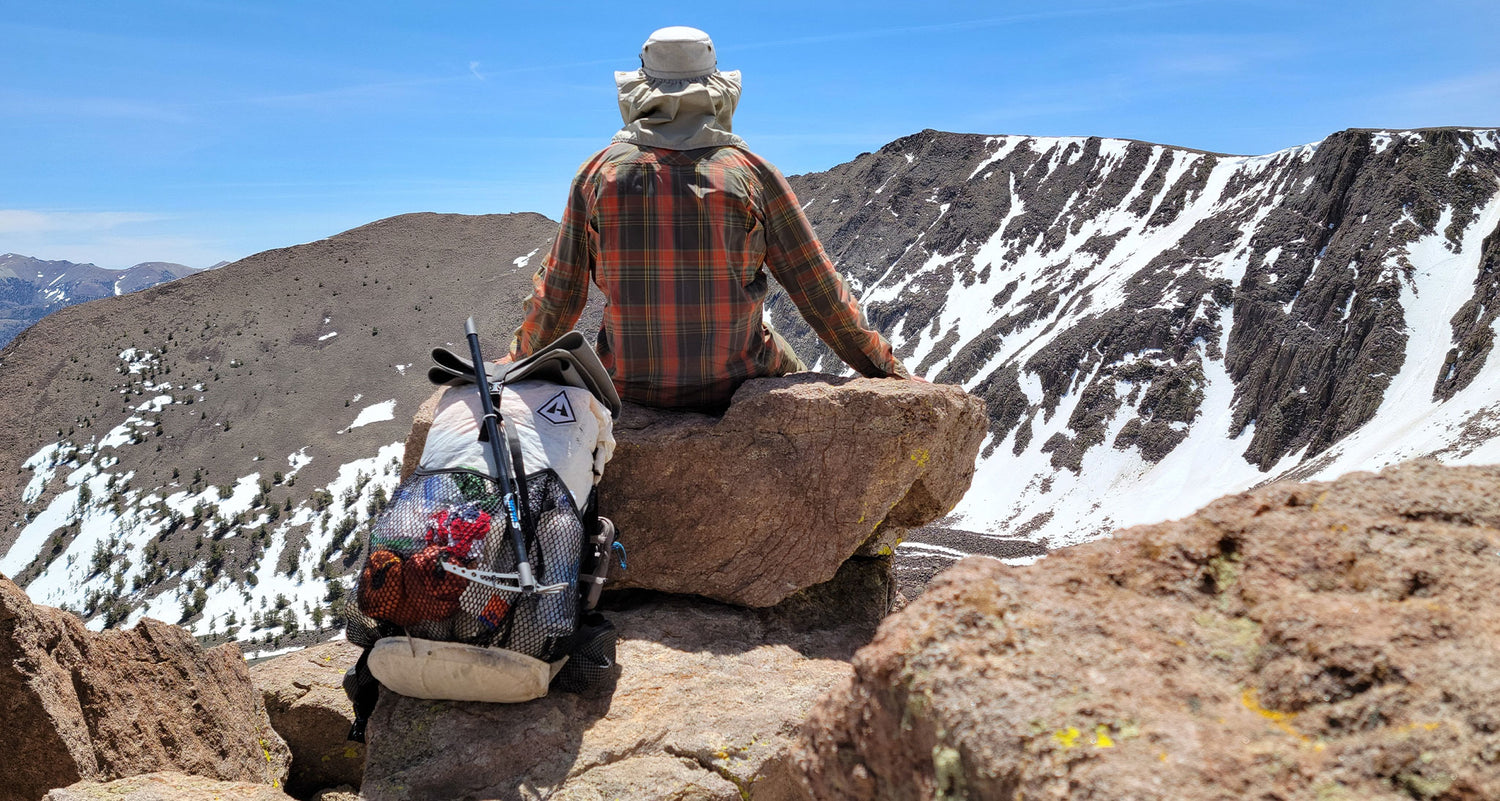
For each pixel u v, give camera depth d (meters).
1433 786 1.26
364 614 3.30
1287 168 196.75
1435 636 1.53
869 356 4.73
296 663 5.51
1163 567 1.90
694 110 4.29
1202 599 1.82
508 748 3.44
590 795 3.27
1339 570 1.81
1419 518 1.91
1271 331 159.50
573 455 3.56
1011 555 122.25
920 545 127.69
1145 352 170.62
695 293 4.31
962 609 1.78
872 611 4.77
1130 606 1.79
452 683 3.33
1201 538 1.95
